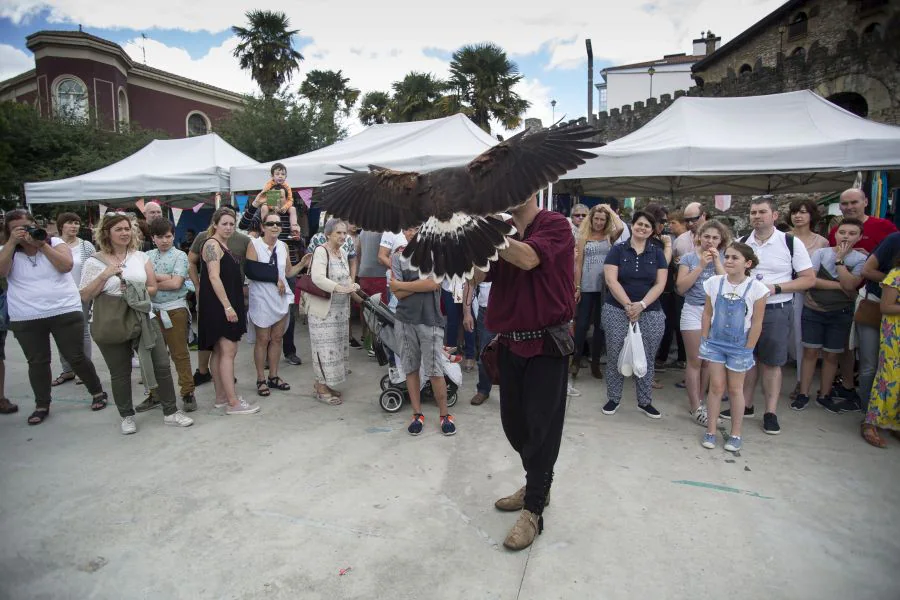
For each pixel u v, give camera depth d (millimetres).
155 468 4262
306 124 23500
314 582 2918
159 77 28578
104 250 4762
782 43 23000
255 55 27625
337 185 2326
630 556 3105
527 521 3195
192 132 30828
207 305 5258
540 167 1983
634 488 3889
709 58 28109
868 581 2883
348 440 4777
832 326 5309
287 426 5121
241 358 7715
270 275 5863
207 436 4895
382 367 7234
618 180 10477
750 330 4406
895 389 4520
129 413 4984
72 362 5414
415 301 4715
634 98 47938
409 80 26922
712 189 11172
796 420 5238
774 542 3234
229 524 3469
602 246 6312
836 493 3811
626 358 5121
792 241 4961
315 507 3660
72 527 3445
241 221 8203
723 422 5164
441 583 2896
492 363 3377
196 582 2930
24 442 4773
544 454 3178
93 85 24797
